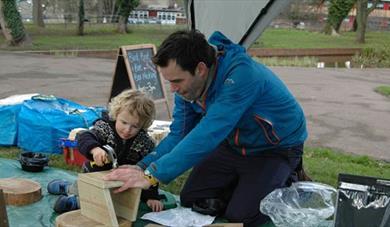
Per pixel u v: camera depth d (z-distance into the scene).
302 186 3.36
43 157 4.24
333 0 36.81
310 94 11.01
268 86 3.10
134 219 2.95
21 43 20.95
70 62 15.56
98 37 27.95
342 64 21.05
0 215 2.61
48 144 4.81
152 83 6.54
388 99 10.80
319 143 6.62
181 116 3.35
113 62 16.34
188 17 4.55
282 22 46.47
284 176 3.28
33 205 3.41
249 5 4.00
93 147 3.17
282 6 3.93
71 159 4.55
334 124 7.86
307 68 17.28
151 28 37.84
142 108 3.20
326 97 10.66
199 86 2.94
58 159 4.68
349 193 2.78
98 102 8.88
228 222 3.22
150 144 3.38
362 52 22.67
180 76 2.84
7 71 12.56
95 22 39.06
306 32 39.06
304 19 46.75
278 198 3.21
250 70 2.99
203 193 3.38
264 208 3.17
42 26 35.09
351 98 10.69
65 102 5.38
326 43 28.58
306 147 6.24
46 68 13.62
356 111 9.12
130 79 6.20
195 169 3.46
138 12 56.06
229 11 4.12
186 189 3.44
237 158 3.35
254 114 3.10
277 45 25.72
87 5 44.66
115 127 3.30
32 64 14.45
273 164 3.29
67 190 3.51
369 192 2.75
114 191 2.86
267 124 3.13
